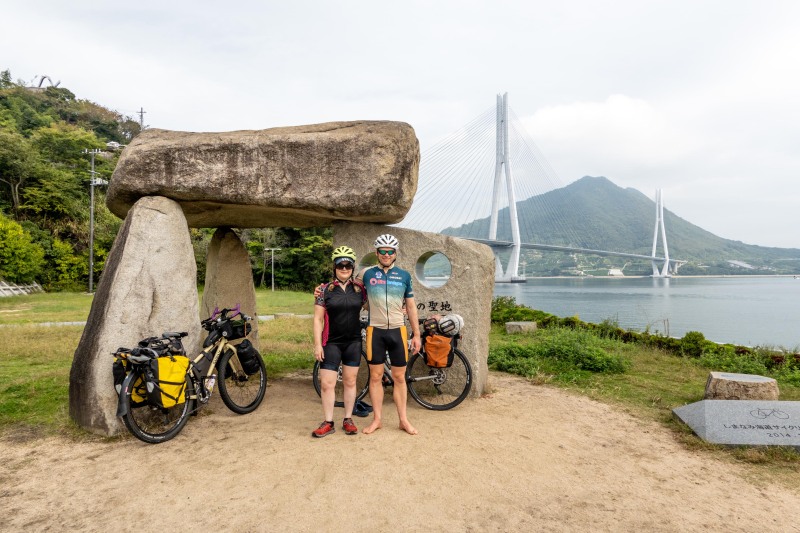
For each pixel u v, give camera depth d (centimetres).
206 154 443
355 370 372
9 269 2528
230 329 434
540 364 660
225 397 415
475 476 304
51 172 3381
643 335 898
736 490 299
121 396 343
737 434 371
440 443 355
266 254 3600
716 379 474
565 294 4806
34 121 4684
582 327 1015
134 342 392
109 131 5872
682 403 493
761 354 751
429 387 486
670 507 275
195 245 3412
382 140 444
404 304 391
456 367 481
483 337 501
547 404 475
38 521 254
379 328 372
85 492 283
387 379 461
